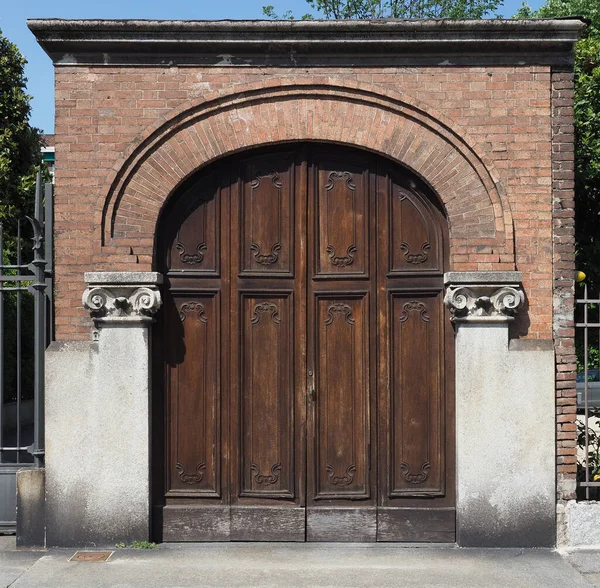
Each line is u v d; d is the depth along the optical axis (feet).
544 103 22.12
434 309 22.59
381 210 22.71
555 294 22.04
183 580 19.35
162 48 22.04
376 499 22.50
